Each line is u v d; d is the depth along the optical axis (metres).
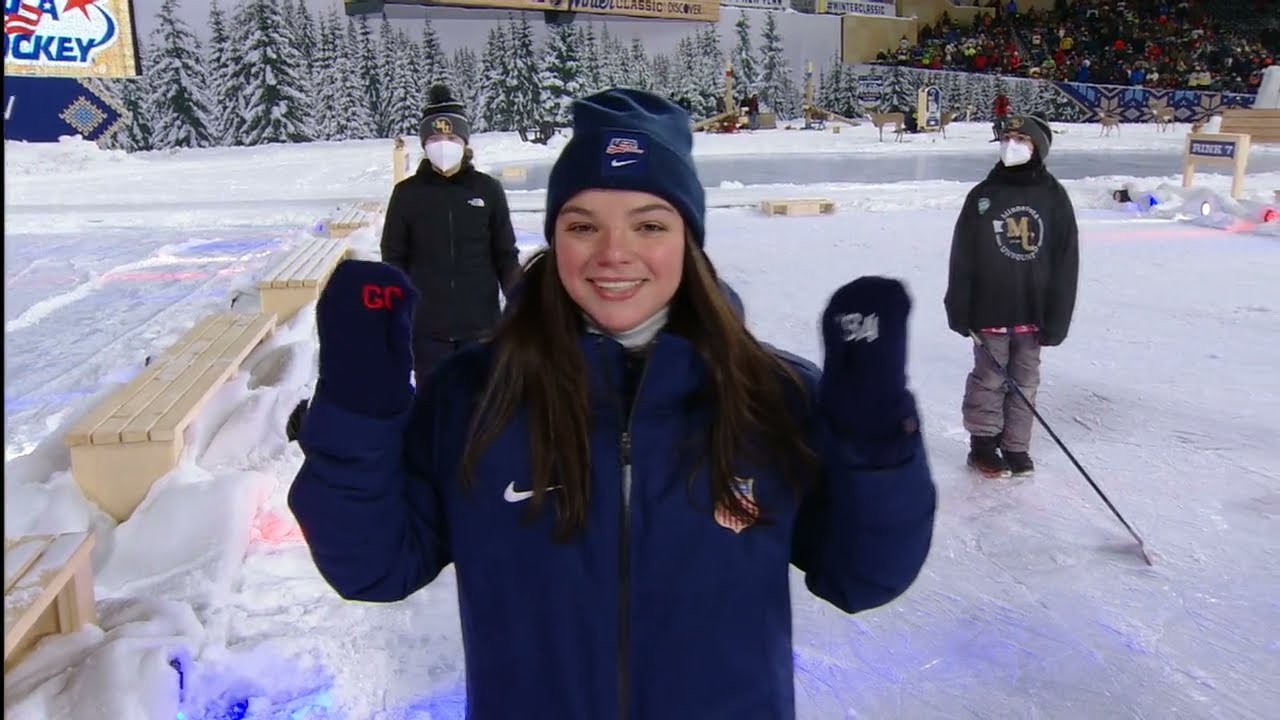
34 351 6.21
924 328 6.97
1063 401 5.28
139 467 3.34
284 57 35.00
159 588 2.92
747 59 44.69
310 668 2.63
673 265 1.32
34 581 2.20
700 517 1.30
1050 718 2.52
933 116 33.88
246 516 3.29
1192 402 5.23
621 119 1.31
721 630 1.31
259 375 5.10
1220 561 3.40
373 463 1.21
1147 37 45.41
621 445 1.31
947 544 3.57
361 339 1.18
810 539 1.42
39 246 10.62
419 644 2.79
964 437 4.73
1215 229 11.79
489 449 1.31
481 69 37.31
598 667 1.30
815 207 13.55
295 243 10.67
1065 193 4.01
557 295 1.35
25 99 23.45
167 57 34.84
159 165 21.67
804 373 1.41
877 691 2.64
